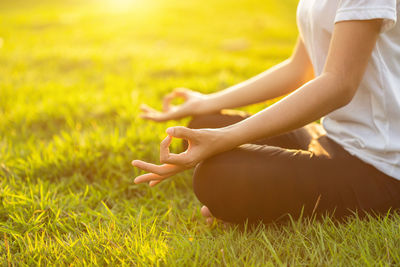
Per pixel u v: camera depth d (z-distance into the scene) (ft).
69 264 4.66
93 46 22.38
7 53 18.58
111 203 6.52
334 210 4.92
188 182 7.02
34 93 12.36
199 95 6.98
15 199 6.15
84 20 33.53
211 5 50.70
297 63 6.33
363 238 4.67
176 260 4.46
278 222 5.26
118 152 7.67
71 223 5.79
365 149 4.82
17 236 5.31
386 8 4.12
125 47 22.34
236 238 5.03
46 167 7.23
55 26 30.07
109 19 34.60
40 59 17.63
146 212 6.01
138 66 16.39
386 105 4.57
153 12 41.34
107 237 5.08
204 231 5.47
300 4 5.23
